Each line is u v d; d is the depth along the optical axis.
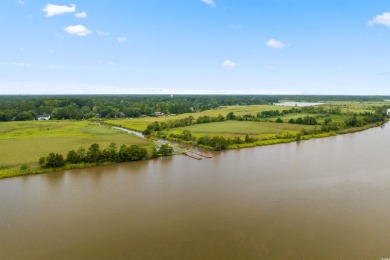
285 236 43.03
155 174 71.44
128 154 83.12
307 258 37.88
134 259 38.03
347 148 100.88
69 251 39.81
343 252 39.06
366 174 70.69
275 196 57.44
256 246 40.62
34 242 41.88
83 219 48.31
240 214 49.97
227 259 37.81
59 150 91.69
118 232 44.44
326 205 53.22
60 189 61.12
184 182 65.50
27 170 71.00
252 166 78.38
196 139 110.88
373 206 52.59
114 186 62.94
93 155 78.94
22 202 54.62
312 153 93.44
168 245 41.03
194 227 45.81
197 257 38.34
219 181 66.12
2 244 41.44
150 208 52.25
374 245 40.59
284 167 77.06
